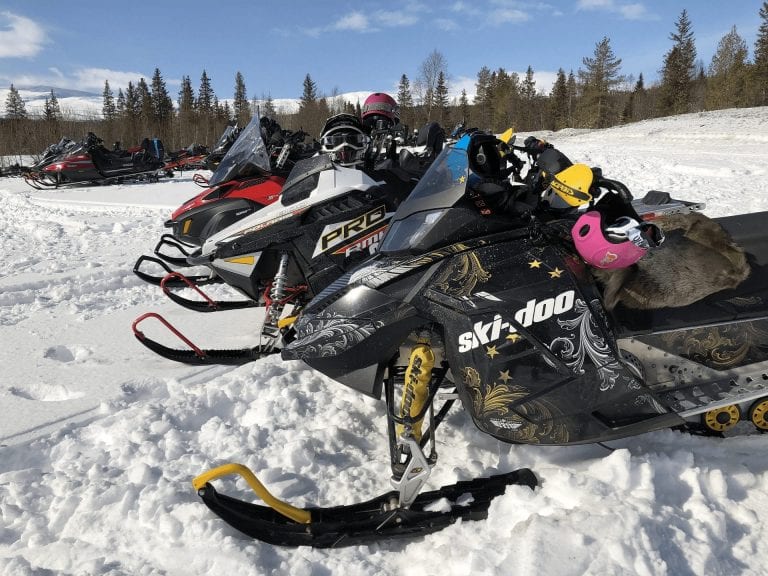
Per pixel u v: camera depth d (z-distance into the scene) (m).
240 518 2.21
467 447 2.79
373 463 2.76
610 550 1.92
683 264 2.64
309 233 4.06
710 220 2.81
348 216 4.09
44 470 2.86
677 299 2.58
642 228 2.28
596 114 53.38
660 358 2.57
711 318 2.56
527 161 2.84
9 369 4.12
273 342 4.02
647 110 58.41
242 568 2.08
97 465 2.73
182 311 5.42
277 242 4.04
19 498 2.56
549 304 2.33
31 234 9.46
